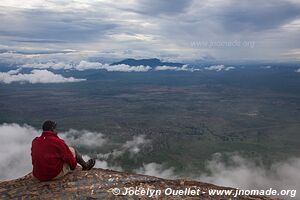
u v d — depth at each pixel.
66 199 7.05
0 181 8.82
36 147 8.12
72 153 8.70
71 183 7.95
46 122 8.36
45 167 7.98
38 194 7.33
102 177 8.48
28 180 8.38
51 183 7.99
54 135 8.32
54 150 8.09
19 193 7.44
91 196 7.23
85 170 9.18
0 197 7.28
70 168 8.61
